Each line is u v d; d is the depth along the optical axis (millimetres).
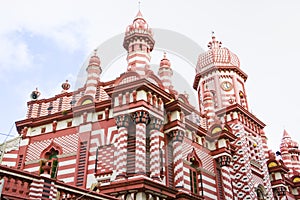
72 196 12680
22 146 23312
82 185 19219
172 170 20359
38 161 22031
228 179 25016
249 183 27828
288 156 50375
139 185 16297
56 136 22859
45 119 23859
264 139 37531
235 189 27672
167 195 18000
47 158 22312
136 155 17297
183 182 19859
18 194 11195
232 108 31906
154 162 18281
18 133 24719
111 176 18156
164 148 20406
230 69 35438
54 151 22469
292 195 39562
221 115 31641
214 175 24781
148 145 19047
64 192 12422
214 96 33156
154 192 17156
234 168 29234
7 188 11039
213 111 28438
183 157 22172
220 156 25516
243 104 34719
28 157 22703
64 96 25109
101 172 18766
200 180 23078
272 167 35969
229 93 33875
